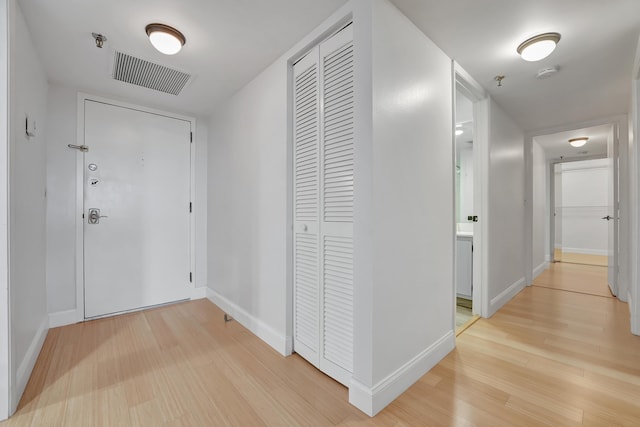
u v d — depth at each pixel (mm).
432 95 1798
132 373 1734
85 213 2559
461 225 4012
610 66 2109
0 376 1351
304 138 1894
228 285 2771
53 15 1617
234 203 2676
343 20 1563
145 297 2879
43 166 2180
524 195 3678
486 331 2307
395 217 1490
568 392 1521
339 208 1619
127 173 2777
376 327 1379
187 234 3150
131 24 1700
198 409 1418
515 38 1776
